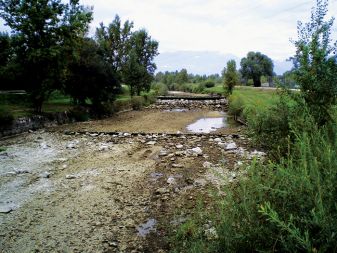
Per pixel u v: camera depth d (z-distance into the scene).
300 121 5.21
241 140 15.32
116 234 6.33
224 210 3.46
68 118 25.23
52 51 22.28
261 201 3.07
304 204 2.65
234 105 29.05
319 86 6.87
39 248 5.87
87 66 27.42
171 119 29.11
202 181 9.24
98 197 8.36
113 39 47.12
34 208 7.74
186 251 3.89
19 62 23.03
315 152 3.39
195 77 136.25
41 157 12.91
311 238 2.42
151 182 9.45
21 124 19.55
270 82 89.88
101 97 29.47
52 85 24.06
